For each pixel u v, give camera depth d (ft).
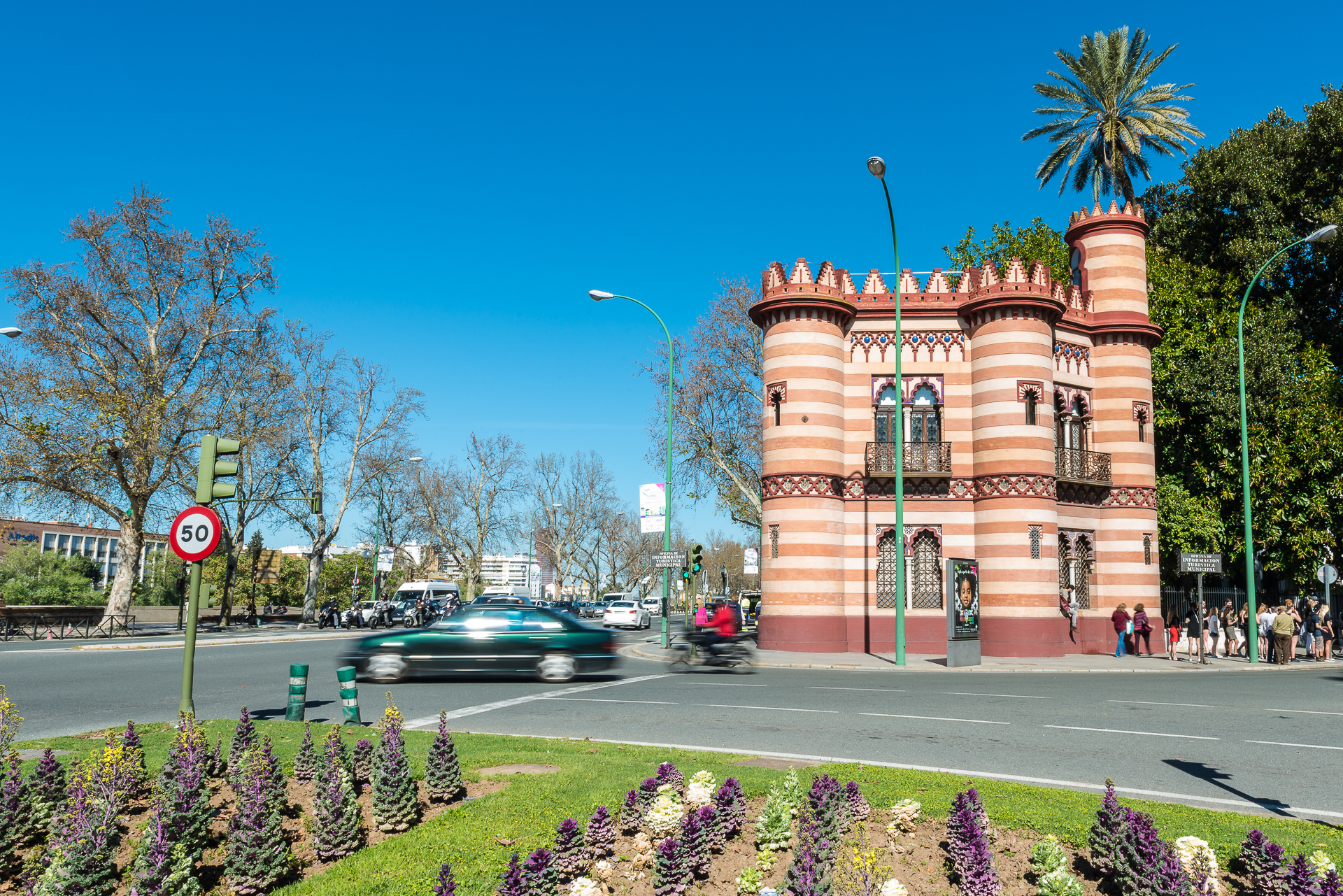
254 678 61.05
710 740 36.14
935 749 34.53
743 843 21.40
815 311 92.94
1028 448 89.35
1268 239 123.44
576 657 60.59
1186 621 101.86
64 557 187.93
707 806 20.77
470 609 62.28
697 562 99.09
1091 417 98.89
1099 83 131.23
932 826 22.11
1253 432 109.09
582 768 28.04
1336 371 123.75
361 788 26.37
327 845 20.95
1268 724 42.24
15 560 176.04
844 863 18.97
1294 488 109.70
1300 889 17.37
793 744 35.45
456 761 25.29
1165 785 28.99
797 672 71.15
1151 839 17.67
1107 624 95.76
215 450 35.35
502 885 17.52
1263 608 96.58
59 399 113.60
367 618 167.84
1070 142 134.51
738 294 132.16
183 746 24.67
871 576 92.32
